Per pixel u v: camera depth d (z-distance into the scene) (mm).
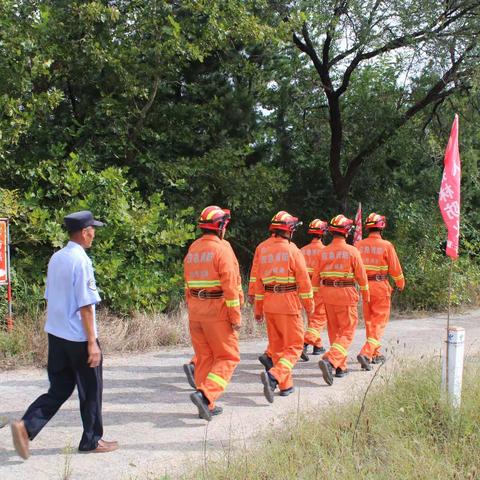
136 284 9969
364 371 7805
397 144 16234
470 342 9805
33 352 7770
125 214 9930
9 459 4688
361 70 16578
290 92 15516
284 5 13016
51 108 10109
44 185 10633
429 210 15383
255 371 7789
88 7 10227
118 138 11656
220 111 13047
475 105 15641
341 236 7523
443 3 13344
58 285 4590
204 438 5238
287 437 5012
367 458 4586
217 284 5754
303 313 11633
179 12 11602
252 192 12742
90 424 4809
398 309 13570
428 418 5270
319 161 16953
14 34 9641
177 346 9086
